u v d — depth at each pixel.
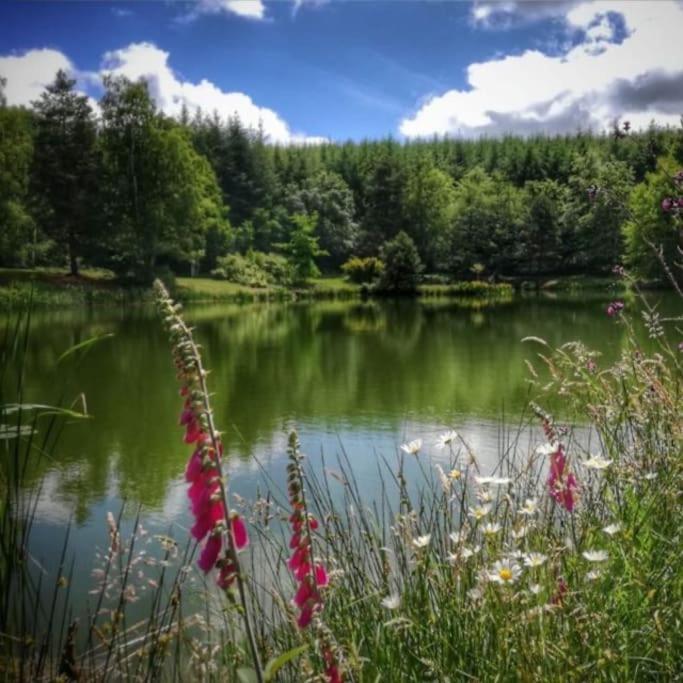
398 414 12.95
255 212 87.06
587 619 2.10
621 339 20.67
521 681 2.02
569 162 104.44
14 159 50.06
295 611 3.06
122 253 56.16
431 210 88.31
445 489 3.15
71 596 5.18
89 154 54.91
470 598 2.50
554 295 63.66
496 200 83.19
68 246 56.25
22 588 3.29
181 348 1.58
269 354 23.41
